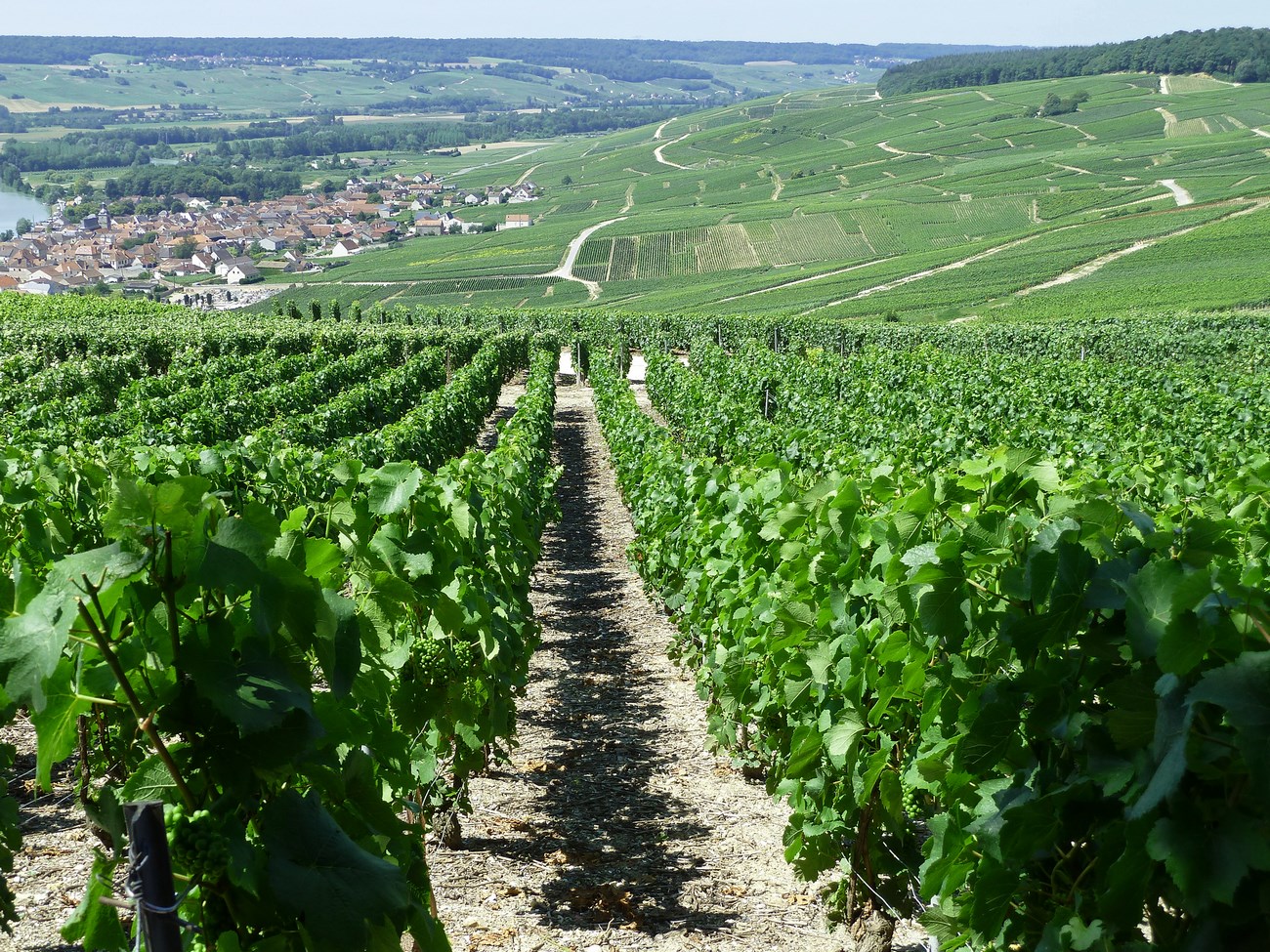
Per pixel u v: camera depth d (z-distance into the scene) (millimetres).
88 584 1770
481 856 5250
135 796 1988
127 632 1914
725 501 6926
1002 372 27000
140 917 1749
